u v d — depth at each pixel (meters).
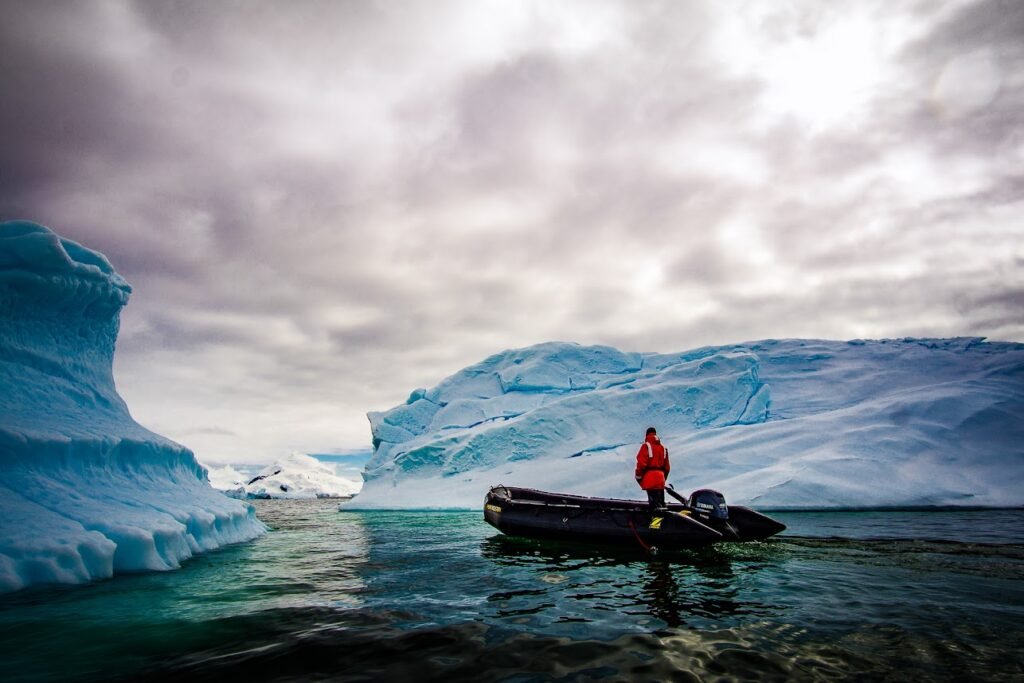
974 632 3.64
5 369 6.42
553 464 22.80
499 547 8.53
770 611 4.19
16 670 3.05
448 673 2.95
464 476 24.44
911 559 6.66
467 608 4.41
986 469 17.52
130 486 6.89
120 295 8.36
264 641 3.56
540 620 3.99
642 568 6.21
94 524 5.56
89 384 7.71
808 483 16.72
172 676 2.96
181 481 8.47
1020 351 24.11
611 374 32.88
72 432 6.24
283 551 8.23
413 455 26.56
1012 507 15.83
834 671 2.98
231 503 9.77
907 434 19.11
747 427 22.30
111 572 5.39
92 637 3.66
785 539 8.61
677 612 4.18
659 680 2.84
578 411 26.39
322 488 55.88
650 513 7.57
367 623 3.97
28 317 6.99
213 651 3.36
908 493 16.33
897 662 3.11
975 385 21.77
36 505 5.29
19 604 4.39
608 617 4.05
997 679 2.88
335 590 5.20
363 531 12.11
